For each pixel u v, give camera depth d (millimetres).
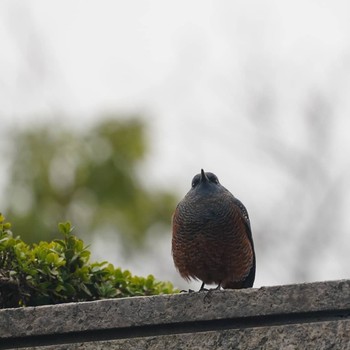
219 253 13414
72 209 21188
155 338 9664
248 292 9641
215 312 9641
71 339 9820
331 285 9484
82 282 12039
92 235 21062
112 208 21406
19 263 11688
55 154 21531
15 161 21406
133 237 21344
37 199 21094
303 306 9484
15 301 11719
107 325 9742
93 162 21688
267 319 9602
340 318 9469
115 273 12719
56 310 9836
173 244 13695
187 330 9711
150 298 9766
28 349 9797
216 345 9547
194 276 13734
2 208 20953
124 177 21703
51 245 12180
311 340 9367
